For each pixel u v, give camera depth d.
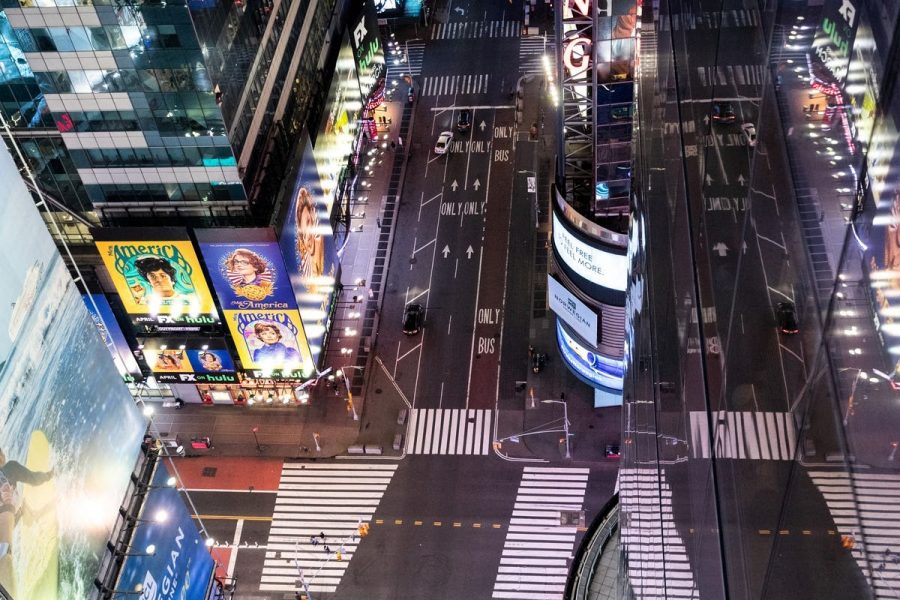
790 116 11.59
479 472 84.31
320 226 91.69
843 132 9.54
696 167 18.81
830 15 10.02
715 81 16.70
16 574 29.06
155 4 63.16
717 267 16.42
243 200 77.00
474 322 96.31
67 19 64.44
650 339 29.03
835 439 9.67
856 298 9.05
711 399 16.91
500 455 85.31
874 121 8.59
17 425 30.05
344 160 107.88
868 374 8.62
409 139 117.50
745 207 14.22
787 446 11.66
